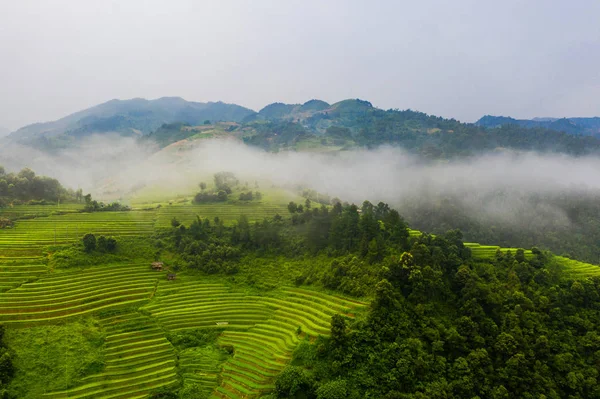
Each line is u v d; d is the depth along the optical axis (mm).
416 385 64312
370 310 76875
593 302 84250
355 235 109062
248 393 65875
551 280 92188
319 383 63438
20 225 126500
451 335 71875
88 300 90438
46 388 64875
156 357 75625
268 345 79188
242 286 106375
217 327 87438
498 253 101688
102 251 110812
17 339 74938
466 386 65562
